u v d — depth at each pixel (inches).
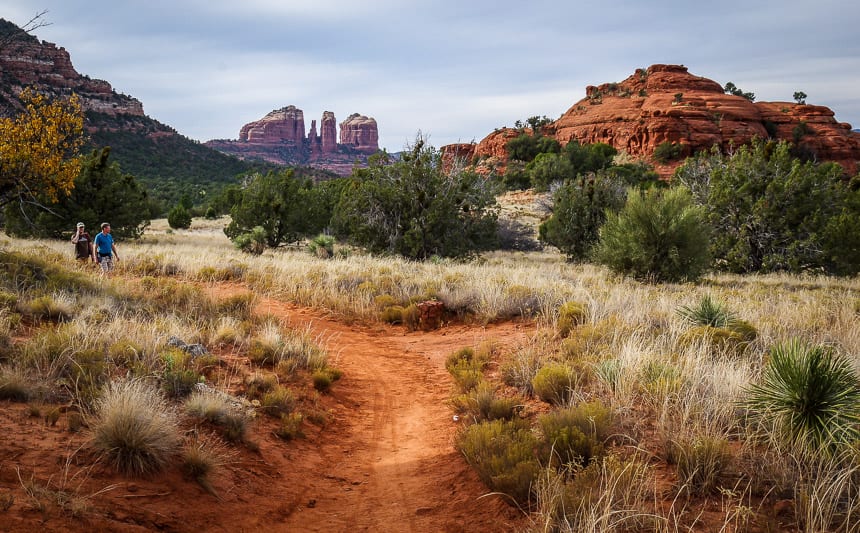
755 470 153.5
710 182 1033.5
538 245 1603.1
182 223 2363.4
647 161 4997.5
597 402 199.5
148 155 6535.4
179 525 133.3
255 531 143.3
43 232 1083.9
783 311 429.1
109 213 1206.9
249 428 207.0
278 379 277.1
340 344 406.3
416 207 1005.2
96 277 430.3
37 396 183.3
